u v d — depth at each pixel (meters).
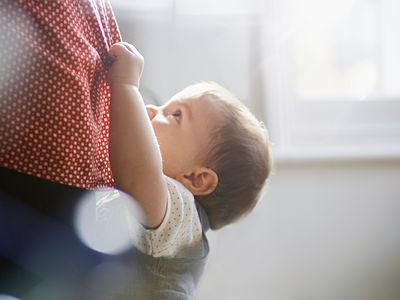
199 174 0.92
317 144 1.72
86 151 0.65
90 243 0.69
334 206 1.57
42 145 0.61
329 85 1.77
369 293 1.55
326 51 1.76
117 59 0.73
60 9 0.62
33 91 0.60
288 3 1.68
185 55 1.58
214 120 0.94
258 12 1.60
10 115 0.59
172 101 0.96
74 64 0.63
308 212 1.56
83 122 0.63
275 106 1.64
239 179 0.95
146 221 0.77
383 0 1.77
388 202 1.59
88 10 0.68
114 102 0.71
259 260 1.52
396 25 1.77
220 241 1.51
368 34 1.77
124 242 0.77
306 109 1.74
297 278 1.53
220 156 0.93
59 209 0.63
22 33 0.58
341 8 1.74
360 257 1.56
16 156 0.60
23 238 0.61
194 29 1.58
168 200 0.79
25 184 0.61
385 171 1.60
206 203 0.95
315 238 1.55
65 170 0.63
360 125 1.75
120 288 0.74
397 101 1.76
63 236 0.64
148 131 0.73
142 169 0.72
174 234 0.81
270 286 1.51
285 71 1.67
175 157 0.91
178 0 1.54
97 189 0.71
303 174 1.57
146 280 0.79
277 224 1.54
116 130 0.71
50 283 0.64
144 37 1.55
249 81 1.62
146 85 1.55
